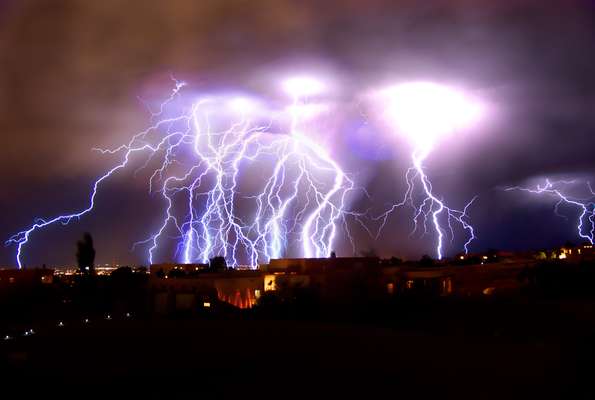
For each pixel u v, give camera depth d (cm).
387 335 2183
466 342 1973
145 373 1556
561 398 1224
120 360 1748
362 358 1698
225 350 1884
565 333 2092
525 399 1225
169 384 1433
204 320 2978
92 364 1691
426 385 1362
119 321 3077
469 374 1459
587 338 1788
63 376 1525
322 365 1608
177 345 2011
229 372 1549
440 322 2533
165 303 3925
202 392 1354
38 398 1324
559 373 1408
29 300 3953
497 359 1636
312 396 1294
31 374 1545
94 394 1354
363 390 1334
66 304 3953
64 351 1920
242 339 2112
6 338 2284
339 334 2212
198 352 1862
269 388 1370
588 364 1441
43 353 1878
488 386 1334
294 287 3553
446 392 1300
